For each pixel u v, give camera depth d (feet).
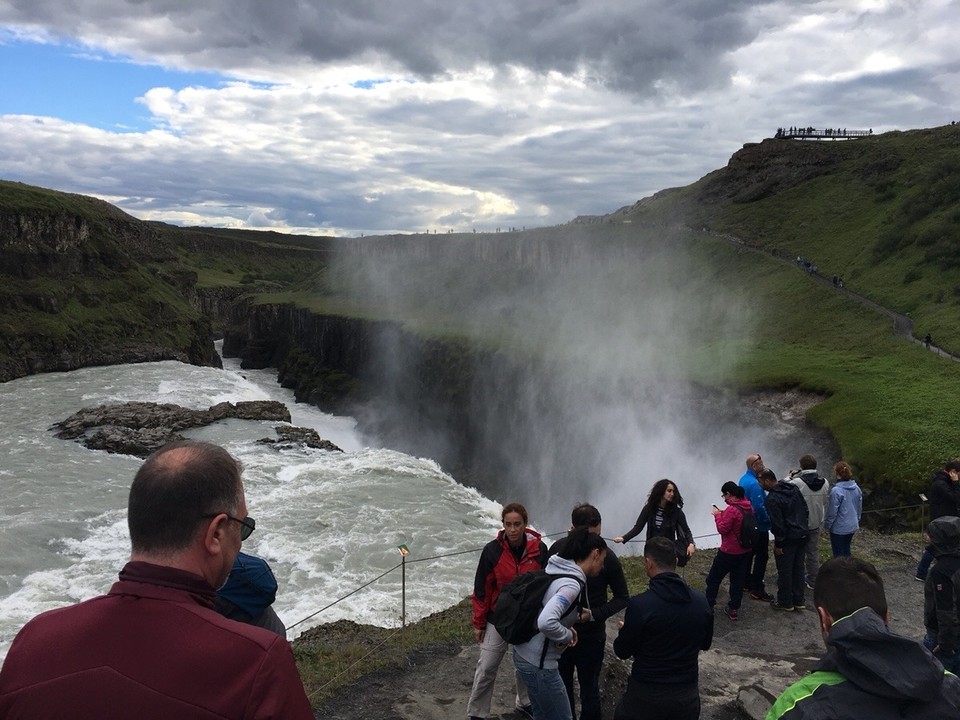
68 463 125.08
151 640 6.97
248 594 11.87
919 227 254.47
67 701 6.65
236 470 8.75
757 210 376.07
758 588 37.42
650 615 17.80
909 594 39.45
